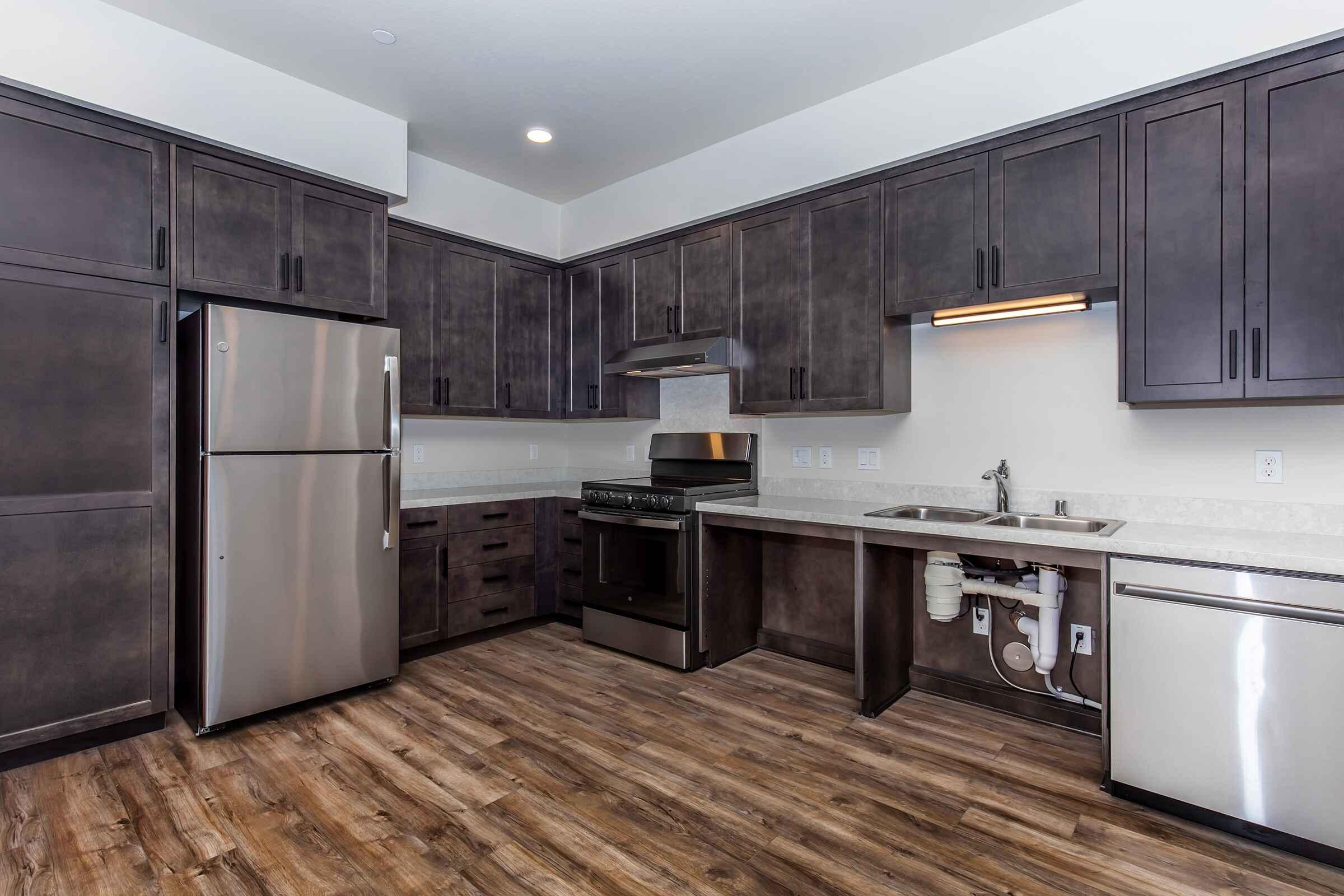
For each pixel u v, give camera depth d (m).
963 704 2.92
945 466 3.06
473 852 1.86
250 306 3.08
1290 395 2.01
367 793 2.15
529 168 3.81
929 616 3.08
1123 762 2.10
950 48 2.64
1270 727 1.85
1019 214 2.53
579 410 4.29
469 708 2.83
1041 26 2.44
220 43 2.63
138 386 2.52
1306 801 1.80
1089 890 1.71
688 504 3.26
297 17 2.45
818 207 3.13
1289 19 1.98
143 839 1.90
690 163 3.62
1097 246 2.36
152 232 2.55
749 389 3.39
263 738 2.53
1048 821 2.01
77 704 2.39
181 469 2.72
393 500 3.02
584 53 2.68
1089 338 2.67
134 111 2.45
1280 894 1.69
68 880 1.73
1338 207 1.94
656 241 3.85
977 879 1.75
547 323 4.34
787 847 1.89
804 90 2.96
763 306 3.33
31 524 2.30
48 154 2.32
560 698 2.93
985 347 2.94
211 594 2.51
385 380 3.01
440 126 3.32
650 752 2.44
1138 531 2.29
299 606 2.74
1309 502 2.22
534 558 4.01
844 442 3.40
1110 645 2.13
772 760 2.38
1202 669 1.95
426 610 3.45
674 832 1.96
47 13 2.27
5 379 2.25
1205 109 2.16
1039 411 2.79
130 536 2.51
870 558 2.76
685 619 3.25
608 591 3.61
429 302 3.67
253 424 2.61
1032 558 2.29
